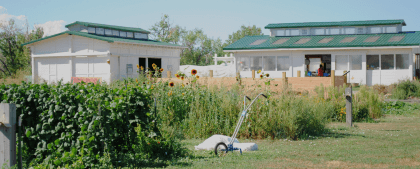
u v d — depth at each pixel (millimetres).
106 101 5195
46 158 5098
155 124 6020
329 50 24438
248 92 9812
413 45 22203
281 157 5926
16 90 5293
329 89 12688
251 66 26047
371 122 11453
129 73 25797
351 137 8219
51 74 27250
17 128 5160
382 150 6484
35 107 5289
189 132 8383
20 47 44531
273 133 8266
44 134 5207
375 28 26672
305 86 13742
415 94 18188
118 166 5062
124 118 5559
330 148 6777
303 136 8195
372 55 23750
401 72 23172
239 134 8242
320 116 8938
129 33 29844
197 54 58406
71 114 5094
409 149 6547
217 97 9133
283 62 25344
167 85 9672
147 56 27328
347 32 27234
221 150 6199
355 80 24000
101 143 5090
